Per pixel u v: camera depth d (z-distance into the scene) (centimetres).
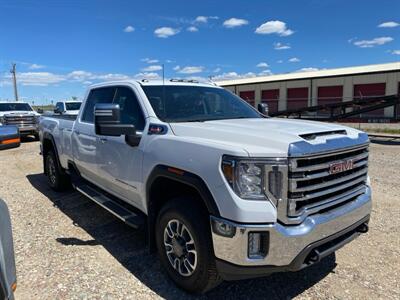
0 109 1720
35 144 1517
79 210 560
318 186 282
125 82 441
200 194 291
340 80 3131
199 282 304
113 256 398
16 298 313
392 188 680
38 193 668
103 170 456
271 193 265
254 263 266
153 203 359
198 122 371
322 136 303
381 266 378
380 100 1630
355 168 327
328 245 301
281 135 288
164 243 340
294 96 3456
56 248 417
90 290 327
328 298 319
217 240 278
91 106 515
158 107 390
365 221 340
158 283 341
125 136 388
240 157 267
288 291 330
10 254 258
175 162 318
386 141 1524
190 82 477
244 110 459
